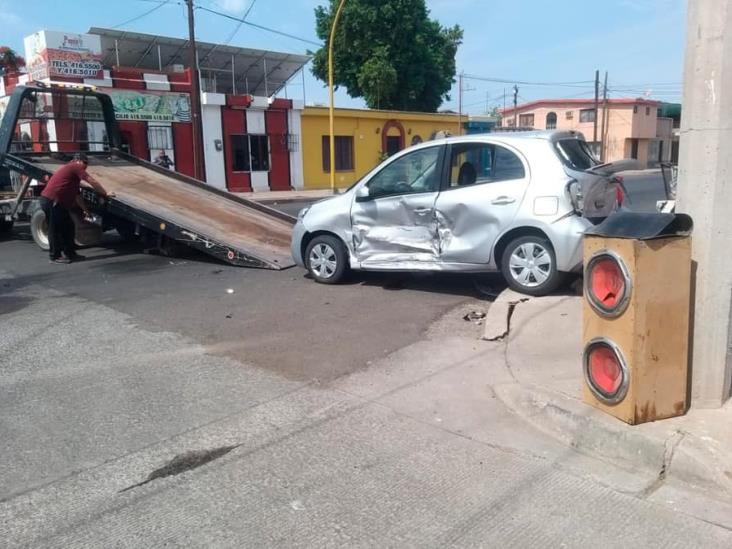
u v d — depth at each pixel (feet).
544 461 12.64
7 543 10.24
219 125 95.45
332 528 10.55
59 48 79.61
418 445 13.41
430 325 21.77
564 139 23.80
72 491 11.80
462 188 24.11
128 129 85.81
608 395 13.08
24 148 42.70
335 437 13.84
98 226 39.32
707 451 11.68
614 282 12.75
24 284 30.12
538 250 22.86
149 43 97.40
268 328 21.90
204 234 33.09
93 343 20.65
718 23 11.82
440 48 136.15
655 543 9.99
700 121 12.38
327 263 28.07
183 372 17.89
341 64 130.72
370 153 117.19
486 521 10.66
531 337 19.11
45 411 15.37
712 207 12.46
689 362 13.19
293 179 106.32
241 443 13.64
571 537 10.18
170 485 11.98
